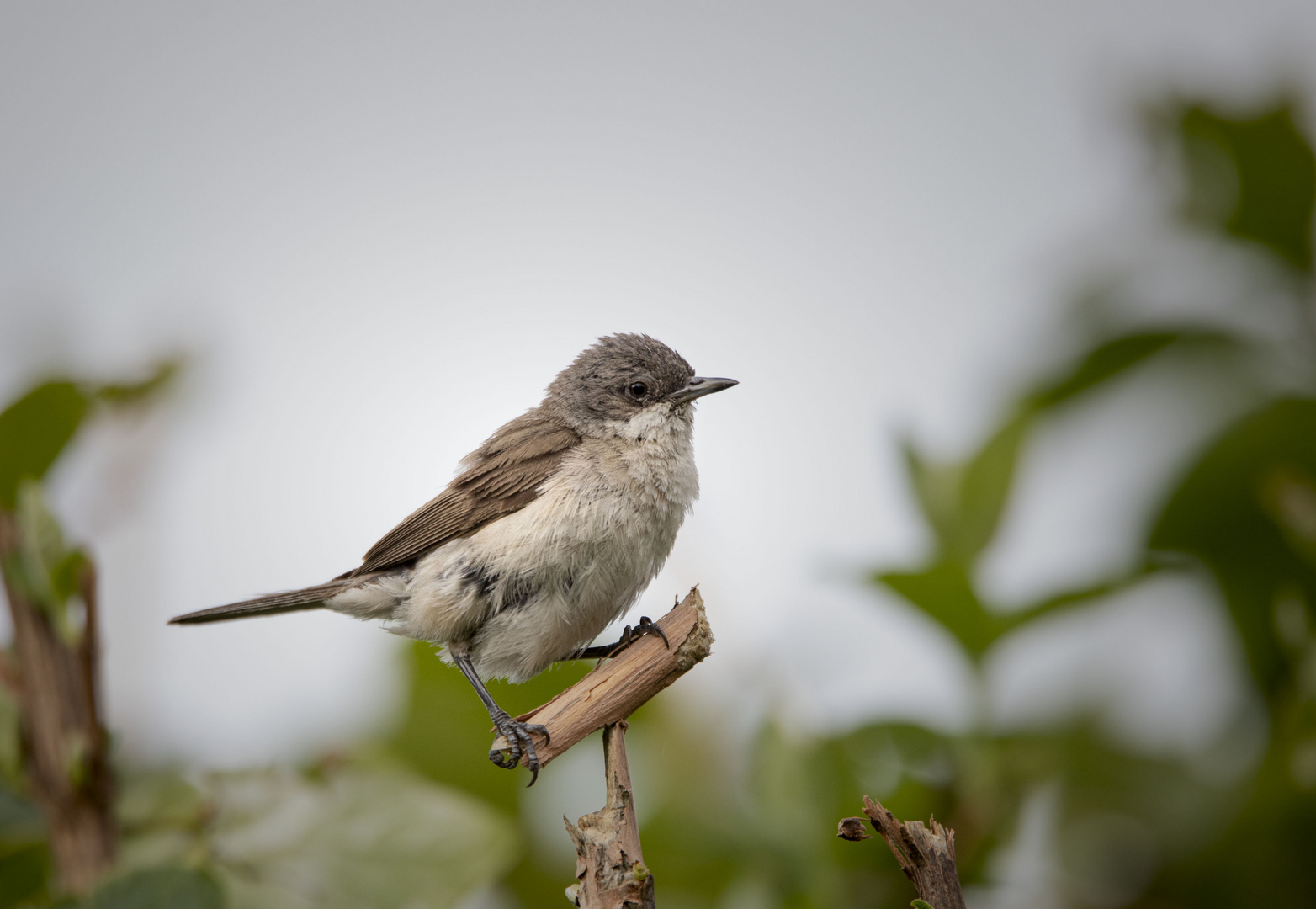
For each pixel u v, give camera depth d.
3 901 8.02
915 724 8.02
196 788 7.89
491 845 7.93
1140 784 7.89
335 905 7.68
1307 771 7.20
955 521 8.82
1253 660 8.02
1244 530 8.11
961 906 5.08
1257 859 7.38
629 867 6.10
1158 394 8.76
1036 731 8.19
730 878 7.84
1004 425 8.95
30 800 7.28
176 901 6.75
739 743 8.51
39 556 7.05
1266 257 8.98
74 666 7.12
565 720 6.87
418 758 9.90
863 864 7.63
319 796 8.02
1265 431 7.82
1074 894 7.64
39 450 8.60
